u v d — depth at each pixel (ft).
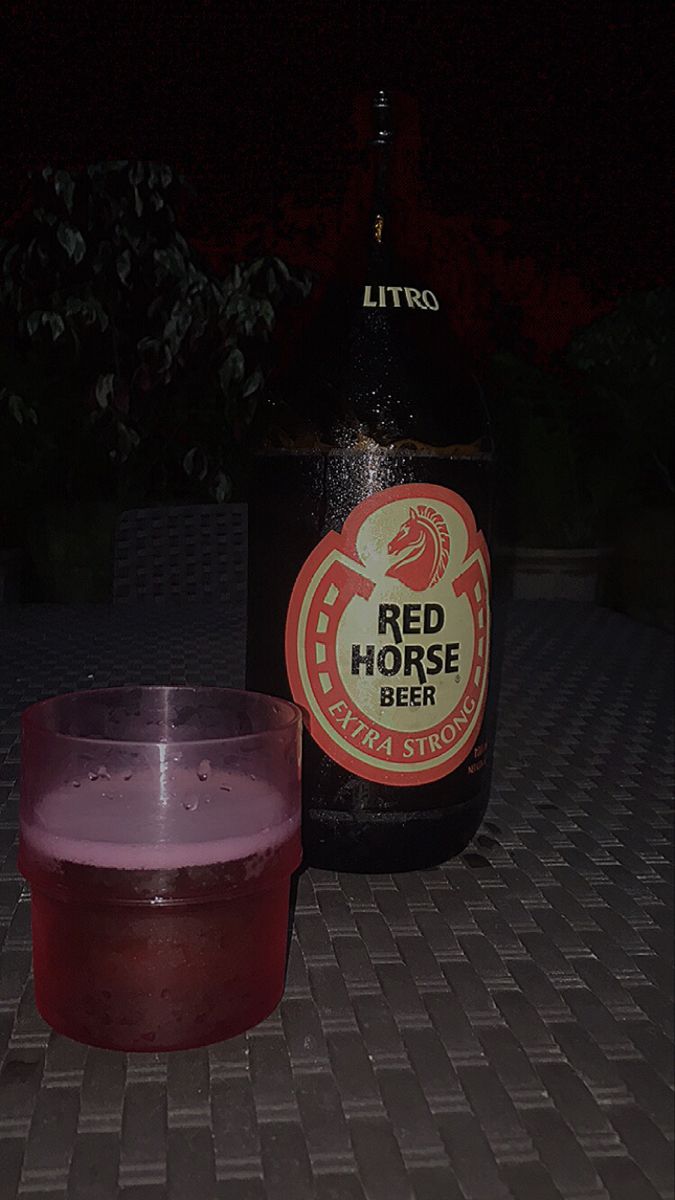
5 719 3.61
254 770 1.92
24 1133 1.57
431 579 2.56
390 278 2.74
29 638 4.88
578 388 7.54
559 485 7.14
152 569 5.94
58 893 1.79
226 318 6.12
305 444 2.59
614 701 4.39
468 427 2.69
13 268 6.23
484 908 2.42
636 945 2.24
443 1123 1.60
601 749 3.72
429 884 2.56
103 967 1.78
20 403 5.81
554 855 2.75
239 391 6.26
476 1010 1.95
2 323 6.30
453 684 2.62
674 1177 1.49
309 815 2.60
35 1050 1.81
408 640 2.56
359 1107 1.64
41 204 6.13
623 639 5.64
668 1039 1.86
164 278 6.27
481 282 7.23
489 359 7.32
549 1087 1.71
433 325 2.79
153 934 1.78
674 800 3.20
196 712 2.10
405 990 2.02
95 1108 1.63
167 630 5.11
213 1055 1.79
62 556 5.89
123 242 6.19
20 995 1.98
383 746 2.56
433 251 6.72
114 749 1.87
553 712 4.21
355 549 2.54
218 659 4.49
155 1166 1.49
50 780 1.85
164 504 6.41
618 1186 1.47
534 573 6.97
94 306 5.94
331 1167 1.50
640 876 2.62
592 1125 1.61
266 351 6.42
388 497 2.54
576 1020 1.92
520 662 5.08
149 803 1.87
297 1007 1.95
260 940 1.87
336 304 2.75
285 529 2.61
